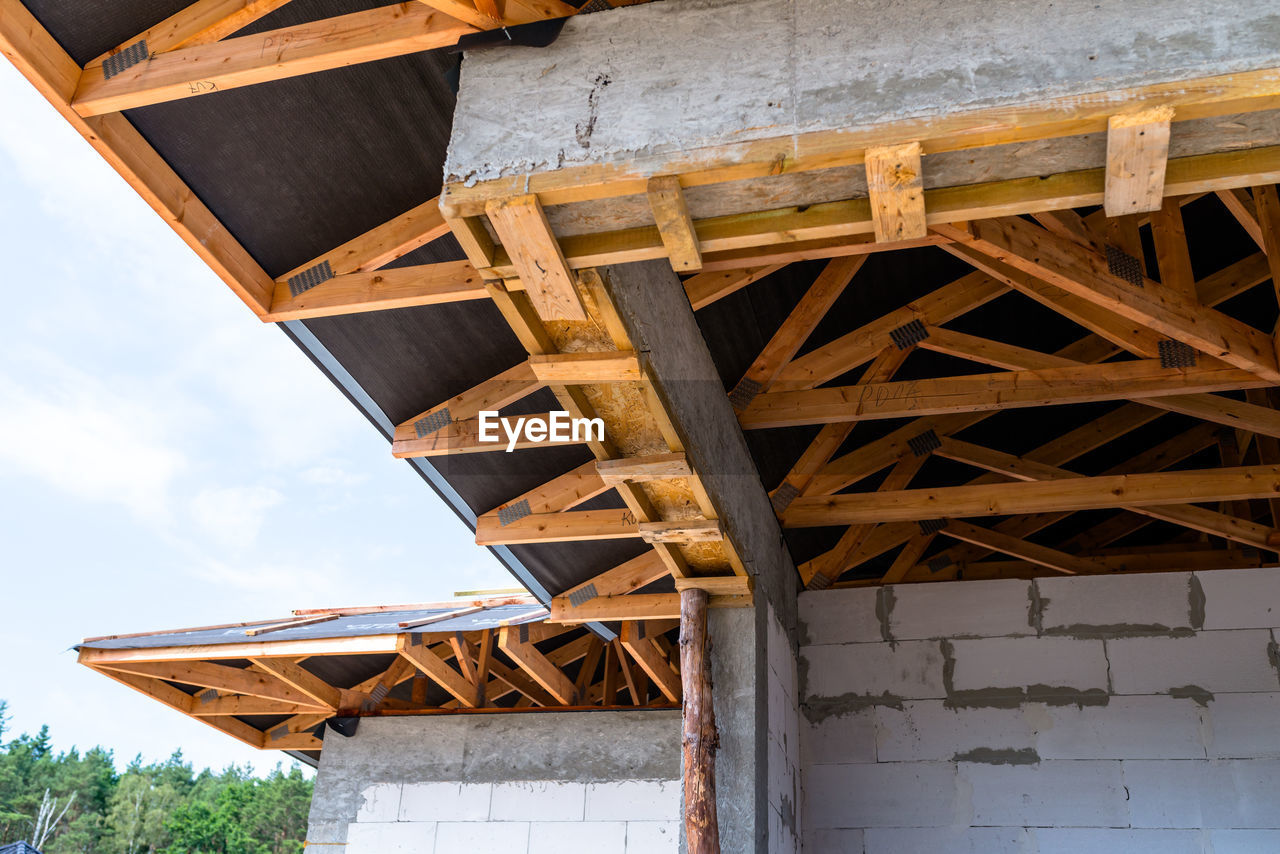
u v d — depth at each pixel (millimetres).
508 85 3492
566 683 9656
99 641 8914
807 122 3164
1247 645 7234
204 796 49156
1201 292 6527
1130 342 5988
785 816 6484
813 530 8438
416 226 4531
